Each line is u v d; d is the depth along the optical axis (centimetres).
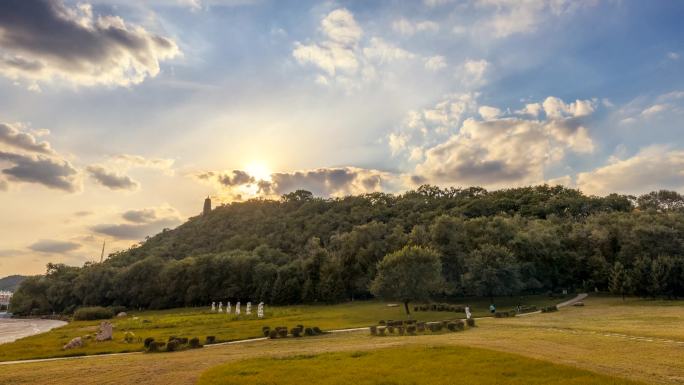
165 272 12106
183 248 18175
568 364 2103
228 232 18638
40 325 9625
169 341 3631
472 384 1795
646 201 14188
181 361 2764
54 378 2345
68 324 8744
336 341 3634
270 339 4125
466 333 3700
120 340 4509
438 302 8425
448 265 9100
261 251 13562
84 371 2533
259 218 19712
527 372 1931
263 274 11356
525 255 9381
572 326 4003
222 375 2147
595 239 9631
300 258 12062
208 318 7019
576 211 13462
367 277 10125
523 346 2673
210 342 4025
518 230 10238
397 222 13675
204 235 19488
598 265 8988
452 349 2556
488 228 9919
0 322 10831
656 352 2366
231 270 11775
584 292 9188
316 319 6181
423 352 2511
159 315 9450
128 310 12319
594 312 5900
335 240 12556
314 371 2155
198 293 11625
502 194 16150
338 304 9756
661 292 7762
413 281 6688
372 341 3478
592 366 2050
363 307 8388
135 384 2122
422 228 10400
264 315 7212
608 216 10712
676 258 8019
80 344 4122
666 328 3659
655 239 8712
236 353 3114
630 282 7756
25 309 13825
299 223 16875
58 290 14000
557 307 6856
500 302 8175
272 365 2373
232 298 11900
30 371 2653
